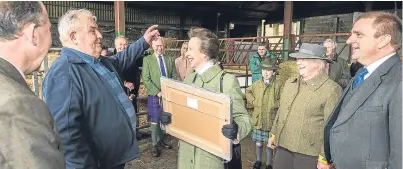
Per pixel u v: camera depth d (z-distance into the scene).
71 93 1.26
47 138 0.72
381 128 1.12
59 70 1.29
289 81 2.02
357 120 1.19
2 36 0.79
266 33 16.00
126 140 1.45
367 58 1.25
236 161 1.64
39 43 0.87
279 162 2.02
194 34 1.62
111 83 1.47
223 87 1.57
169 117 1.67
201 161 1.60
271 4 14.59
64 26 1.41
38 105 0.74
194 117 1.50
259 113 3.02
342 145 1.24
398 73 1.12
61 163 0.76
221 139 1.37
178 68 3.84
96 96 1.35
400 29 1.18
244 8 14.73
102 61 1.67
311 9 13.45
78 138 1.26
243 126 1.49
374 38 1.20
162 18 14.15
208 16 15.35
